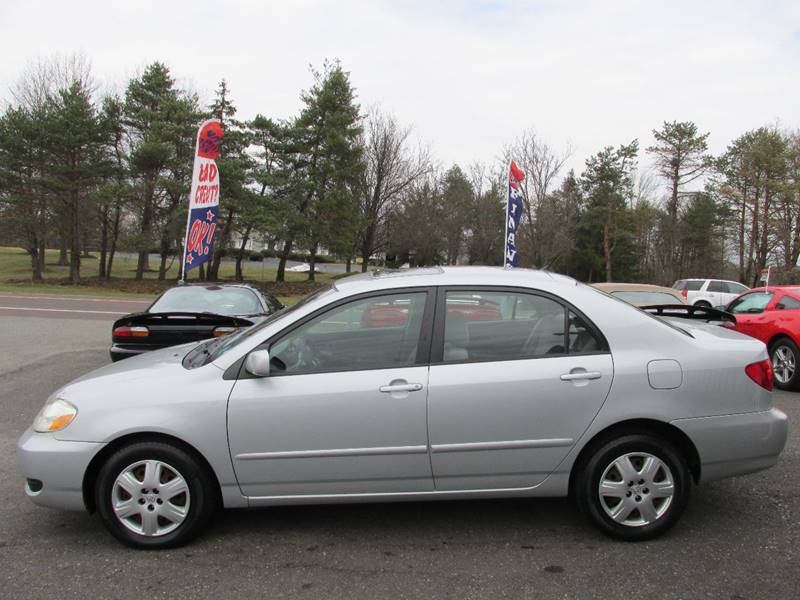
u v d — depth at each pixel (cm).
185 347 445
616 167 5094
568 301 363
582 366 348
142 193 2928
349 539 361
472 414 342
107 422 339
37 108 3138
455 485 349
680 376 348
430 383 343
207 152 1125
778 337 813
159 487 344
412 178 4588
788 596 296
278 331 356
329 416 340
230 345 377
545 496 355
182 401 340
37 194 3005
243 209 3122
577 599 295
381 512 402
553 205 4022
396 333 360
